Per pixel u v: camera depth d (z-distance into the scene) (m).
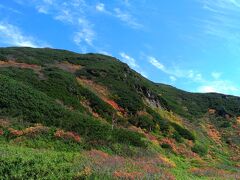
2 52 77.31
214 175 40.38
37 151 30.86
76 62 83.31
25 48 90.88
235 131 94.38
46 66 71.50
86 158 31.38
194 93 126.75
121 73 83.94
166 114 81.88
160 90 111.25
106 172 25.56
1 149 27.55
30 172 22.00
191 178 33.88
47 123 41.44
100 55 101.50
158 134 63.91
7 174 21.25
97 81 72.06
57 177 22.61
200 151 66.62
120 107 65.81
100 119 56.31
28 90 46.94
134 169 30.28
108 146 43.12
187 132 73.12
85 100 59.62
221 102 114.75
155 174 28.91
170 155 53.12
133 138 49.06
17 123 38.56
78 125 43.94
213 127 94.56
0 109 40.47
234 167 60.44
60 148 37.03
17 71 57.34
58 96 53.81
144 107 70.19
